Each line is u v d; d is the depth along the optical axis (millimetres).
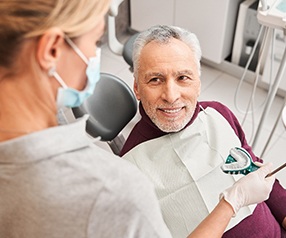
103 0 550
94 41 601
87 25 546
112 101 1457
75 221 564
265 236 1181
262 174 1011
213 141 1207
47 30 511
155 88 1115
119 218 585
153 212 615
